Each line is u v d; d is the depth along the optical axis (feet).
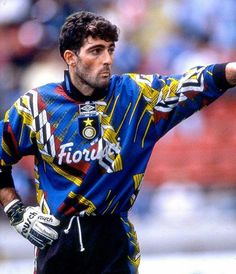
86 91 43.39
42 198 44.37
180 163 113.19
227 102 115.34
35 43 123.65
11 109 44.42
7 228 102.58
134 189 43.80
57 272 44.45
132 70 117.91
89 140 43.37
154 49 118.52
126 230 44.04
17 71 122.21
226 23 118.93
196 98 42.98
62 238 43.78
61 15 123.34
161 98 43.32
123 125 43.39
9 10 125.70
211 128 114.62
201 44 118.42
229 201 109.09
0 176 45.83
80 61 43.04
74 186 43.47
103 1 122.42
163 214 106.83
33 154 44.93
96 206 43.37
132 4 121.29
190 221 103.91
